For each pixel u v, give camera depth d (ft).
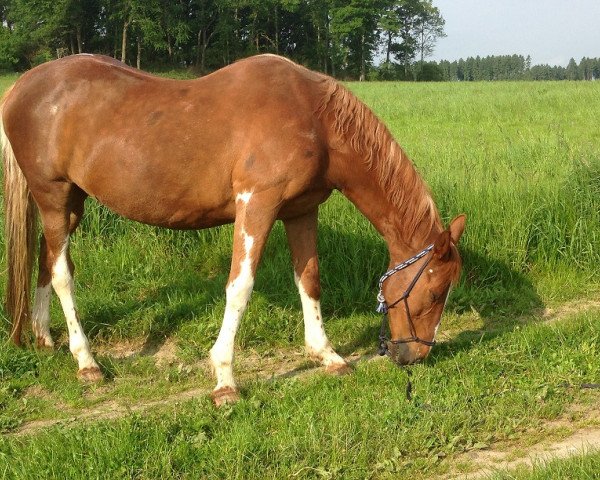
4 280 17.63
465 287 19.52
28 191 14.67
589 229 20.63
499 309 18.29
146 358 15.20
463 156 27.84
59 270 14.33
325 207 20.36
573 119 57.47
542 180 22.62
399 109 70.79
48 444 10.73
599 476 9.35
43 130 13.75
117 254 19.35
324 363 14.49
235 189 12.83
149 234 20.02
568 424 11.60
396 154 13.16
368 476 9.93
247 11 193.88
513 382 13.00
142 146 12.96
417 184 13.14
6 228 14.74
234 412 11.99
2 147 14.66
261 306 17.37
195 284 18.79
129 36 169.17
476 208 20.77
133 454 10.27
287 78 12.90
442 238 12.32
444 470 10.18
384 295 13.28
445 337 16.62
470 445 10.78
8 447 10.98
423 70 245.86
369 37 222.89
